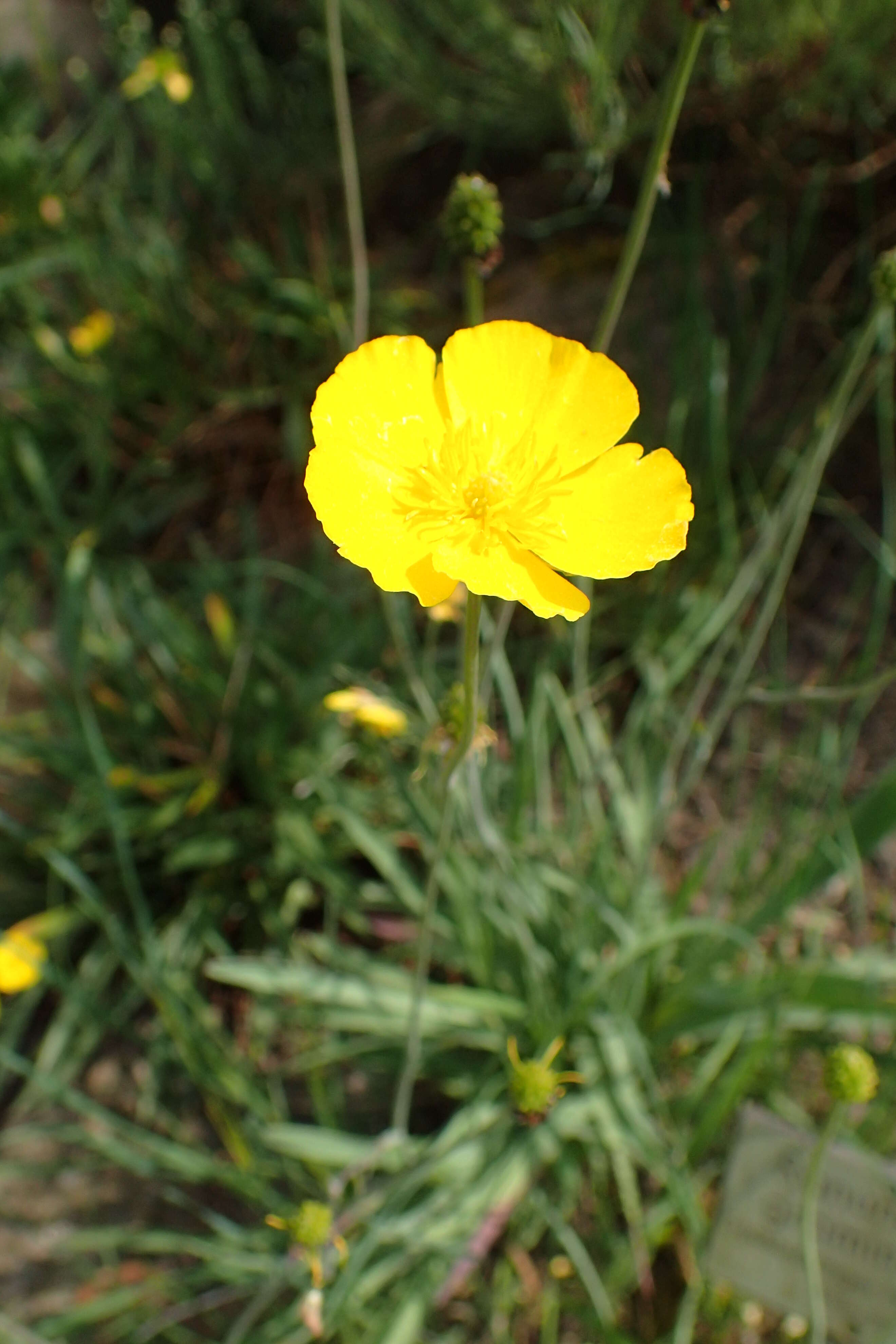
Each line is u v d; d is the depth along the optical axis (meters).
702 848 0.29
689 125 0.34
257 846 0.29
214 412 0.37
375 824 0.28
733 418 0.32
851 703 0.30
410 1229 0.23
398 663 0.30
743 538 0.32
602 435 0.20
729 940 0.25
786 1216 0.23
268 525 0.36
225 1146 0.26
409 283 0.38
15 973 0.25
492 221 0.21
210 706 0.30
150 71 0.35
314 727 0.29
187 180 0.41
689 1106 0.25
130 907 0.29
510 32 0.32
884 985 0.26
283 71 0.44
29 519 0.35
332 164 0.40
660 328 0.35
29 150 0.40
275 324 0.36
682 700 0.30
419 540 0.19
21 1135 0.25
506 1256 0.25
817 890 0.26
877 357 0.31
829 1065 0.21
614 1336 0.23
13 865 0.30
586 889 0.25
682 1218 0.25
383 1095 0.27
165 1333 0.25
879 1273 0.22
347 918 0.28
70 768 0.29
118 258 0.38
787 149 0.34
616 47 0.30
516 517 0.19
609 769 0.27
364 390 0.19
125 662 0.30
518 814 0.26
